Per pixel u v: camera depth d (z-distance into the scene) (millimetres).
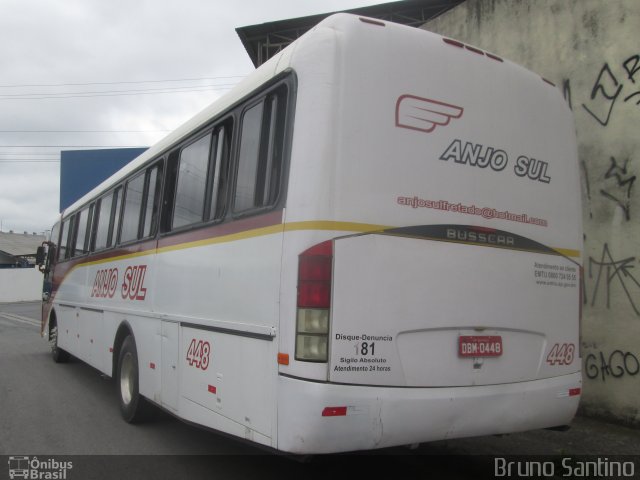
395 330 3461
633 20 5992
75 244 9688
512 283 4027
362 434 3287
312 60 3518
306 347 3258
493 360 3865
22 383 8828
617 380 5895
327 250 3307
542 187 4309
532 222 4203
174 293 5102
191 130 5211
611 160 6105
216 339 4234
